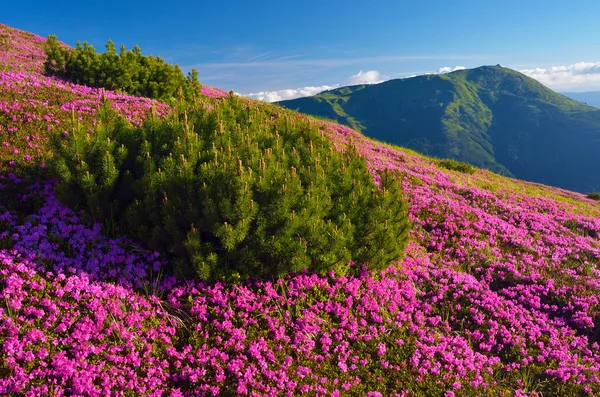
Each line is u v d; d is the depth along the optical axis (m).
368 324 9.41
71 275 8.16
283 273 9.15
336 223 10.20
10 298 7.04
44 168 10.95
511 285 12.66
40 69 22.50
